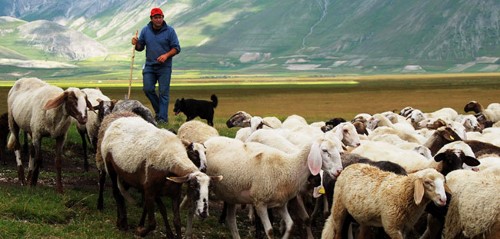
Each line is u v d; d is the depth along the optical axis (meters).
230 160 15.87
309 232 16.44
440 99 92.81
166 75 27.53
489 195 13.21
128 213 17.28
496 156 17.94
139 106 20.27
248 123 29.09
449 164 15.92
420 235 16.78
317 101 91.44
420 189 13.09
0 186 18.17
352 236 15.80
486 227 13.21
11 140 20.88
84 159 22.38
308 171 15.70
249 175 15.50
